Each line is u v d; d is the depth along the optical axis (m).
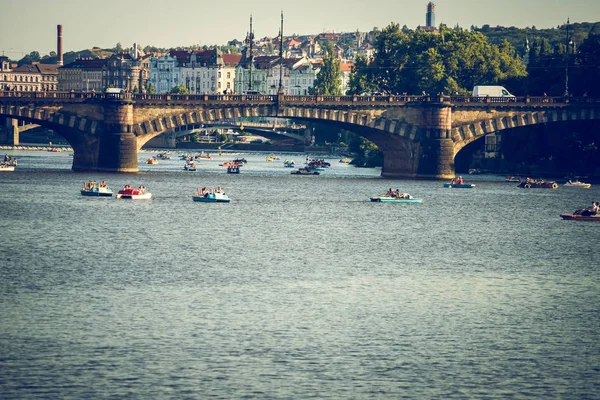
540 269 177.62
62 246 192.00
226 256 184.62
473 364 120.31
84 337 126.38
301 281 161.62
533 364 120.69
